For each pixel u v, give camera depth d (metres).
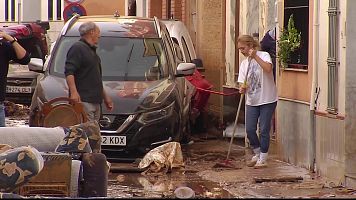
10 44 22.28
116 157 25.30
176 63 28.16
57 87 25.69
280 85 25.56
